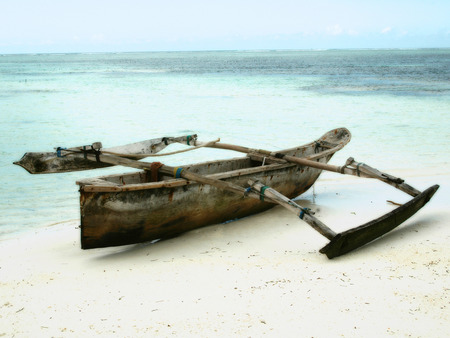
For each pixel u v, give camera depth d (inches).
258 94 1153.4
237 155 496.1
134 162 256.2
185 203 238.7
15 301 175.0
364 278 183.3
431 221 258.8
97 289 184.2
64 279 196.4
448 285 173.6
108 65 3599.9
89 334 148.4
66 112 822.5
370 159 452.4
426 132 601.0
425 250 211.9
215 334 144.6
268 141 571.2
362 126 658.8
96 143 274.7
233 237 247.0
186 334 145.6
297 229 258.4
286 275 189.5
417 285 174.7
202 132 633.6
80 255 230.5
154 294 176.7
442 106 874.8
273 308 160.4
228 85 1453.0
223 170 298.5
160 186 222.8
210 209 253.6
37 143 553.6
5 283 193.5
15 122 706.8
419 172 398.3
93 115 788.0
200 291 177.3
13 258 227.0
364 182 373.1
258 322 151.3
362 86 1385.3
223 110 854.5
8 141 562.9
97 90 1275.8
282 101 994.1
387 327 145.6
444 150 489.1
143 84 1507.1
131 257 223.9
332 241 199.9
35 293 181.9
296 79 1732.3
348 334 142.3
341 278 183.9
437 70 2396.7
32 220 294.0
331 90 1253.7
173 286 183.5
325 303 162.7
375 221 219.3
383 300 163.6
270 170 280.2
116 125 689.6
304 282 181.5
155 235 240.4
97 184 208.4
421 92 1171.9
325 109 856.3
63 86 1422.2
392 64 3294.8
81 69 2832.2
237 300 167.8
